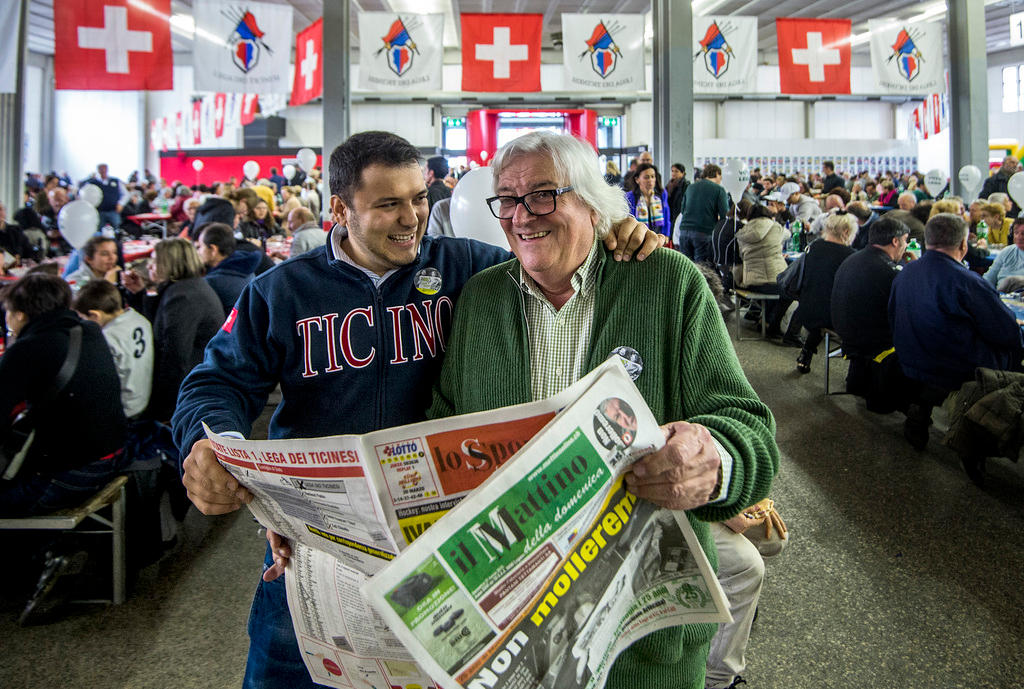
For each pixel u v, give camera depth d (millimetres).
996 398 2783
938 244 3123
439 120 18938
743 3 14180
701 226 6656
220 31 6383
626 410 697
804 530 2600
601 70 6984
